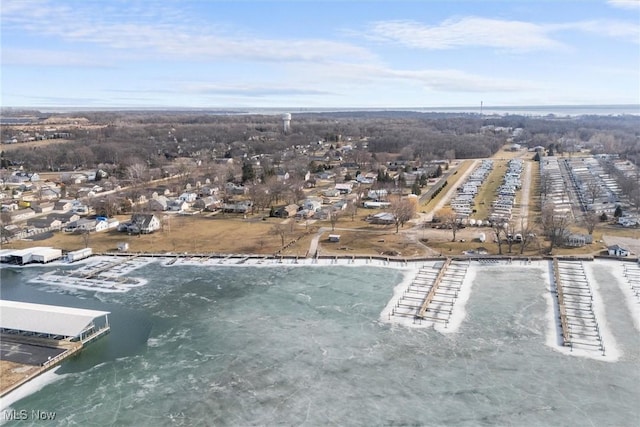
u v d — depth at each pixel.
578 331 69.12
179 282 89.44
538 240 109.38
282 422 51.28
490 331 69.50
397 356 63.34
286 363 62.00
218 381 58.34
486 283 86.62
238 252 105.38
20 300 81.69
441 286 85.50
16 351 64.12
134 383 58.03
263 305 78.94
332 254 102.00
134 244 112.12
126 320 74.31
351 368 60.81
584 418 51.59
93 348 66.06
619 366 60.69
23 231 121.12
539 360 62.09
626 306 76.81
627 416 51.81
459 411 52.84
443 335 68.50
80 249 108.25
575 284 85.50
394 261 98.31
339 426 50.62
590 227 110.62
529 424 50.78
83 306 79.31
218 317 74.88
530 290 83.38
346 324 72.00
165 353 64.62
